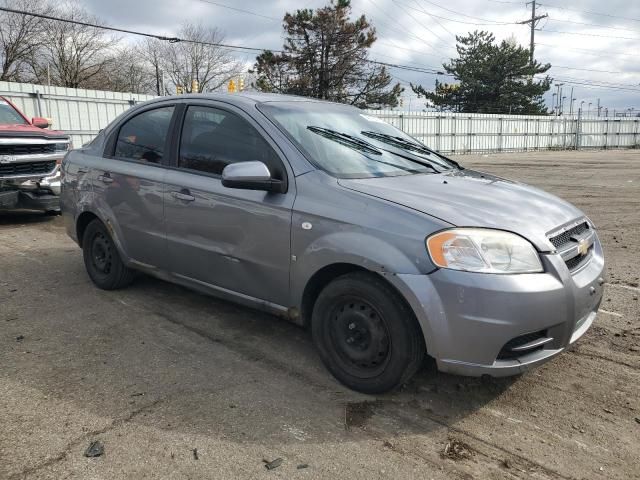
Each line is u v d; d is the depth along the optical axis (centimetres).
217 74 5459
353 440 282
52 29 4378
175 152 428
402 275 290
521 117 4128
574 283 304
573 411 312
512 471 260
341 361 332
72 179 519
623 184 1520
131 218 455
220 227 382
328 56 4159
